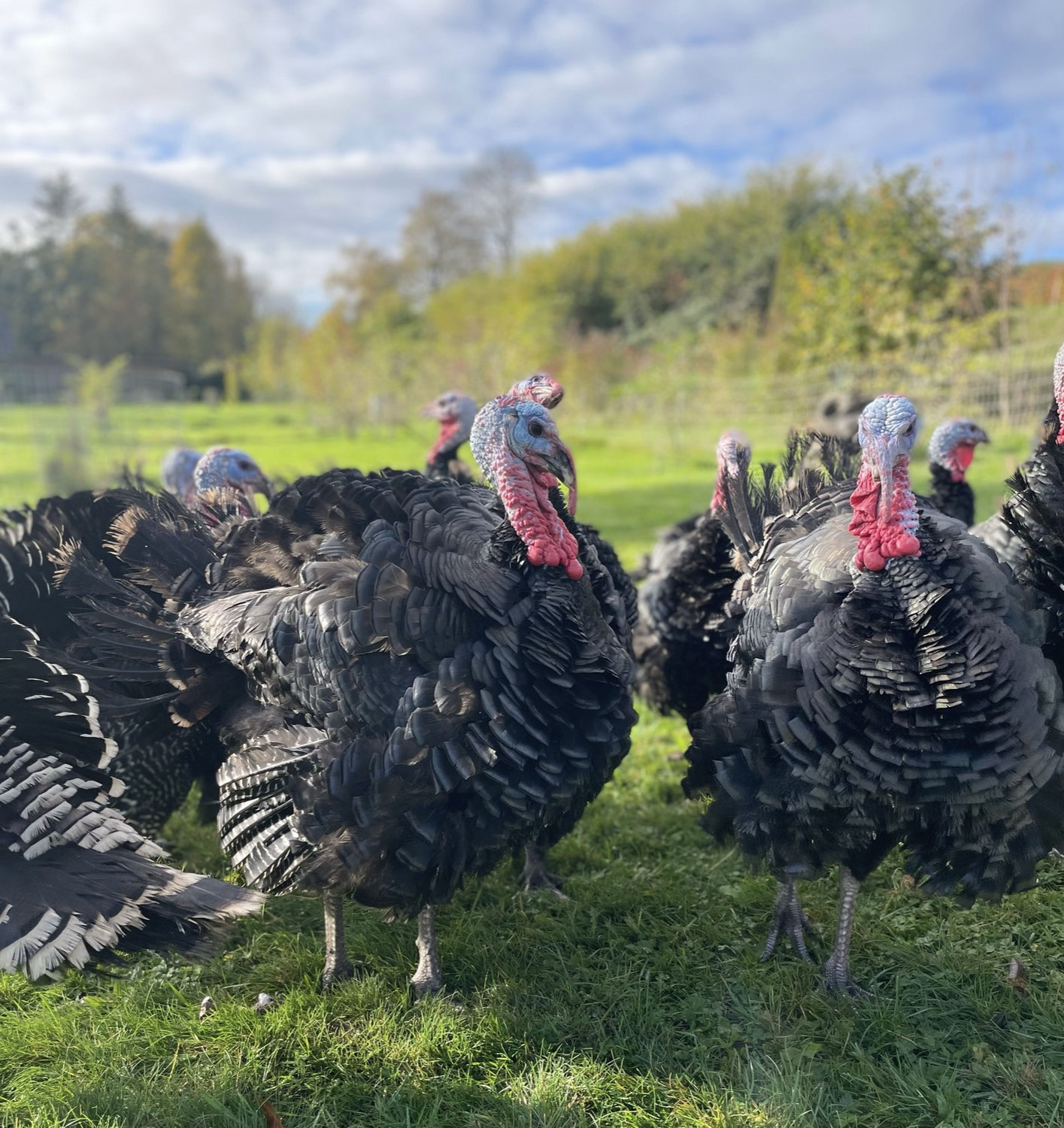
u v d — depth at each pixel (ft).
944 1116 3.36
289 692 3.77
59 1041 3.97
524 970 4.34
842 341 23.27
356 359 47.44
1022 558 4.93
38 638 4.18
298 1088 3.70
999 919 4.46
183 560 4.56
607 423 35.40
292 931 4.77
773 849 3.86
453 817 3.65
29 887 3.26
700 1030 3.90
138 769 4.70
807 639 3.69
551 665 3.71
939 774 3.49
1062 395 3.96
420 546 3.80
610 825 5.67
